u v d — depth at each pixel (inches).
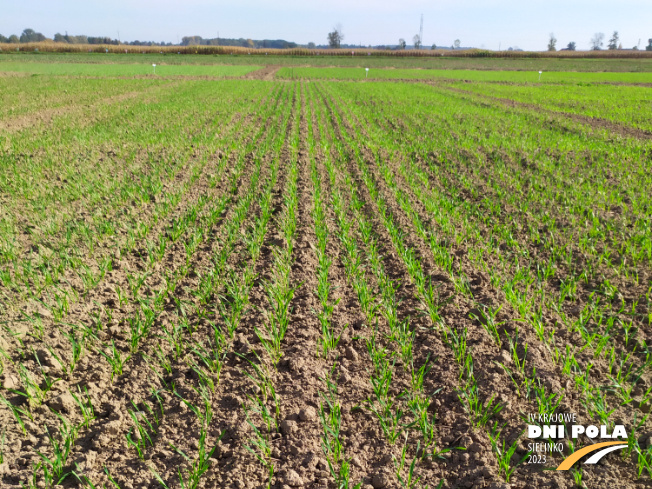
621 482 121.6
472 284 234.8
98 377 167.5
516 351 179.3
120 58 2763.3
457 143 570.6
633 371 168.6
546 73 2097.7
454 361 174.2
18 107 792.3
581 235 292.2
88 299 216.2
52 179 397.7
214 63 2591.0
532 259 261.4
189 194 372.5
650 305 207.0
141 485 124.3
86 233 280.1
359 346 187.3
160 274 246.7
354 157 498.0
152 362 176.1
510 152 516.7
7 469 127.7
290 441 138.9
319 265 253.4
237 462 131.8
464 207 346.0
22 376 163.3
